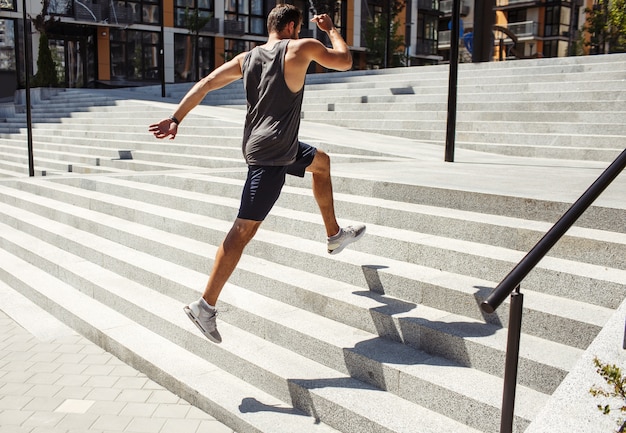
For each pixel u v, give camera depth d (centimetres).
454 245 416
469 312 358
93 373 435
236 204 612
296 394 349
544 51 5316
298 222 518
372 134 1123
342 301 394
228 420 353
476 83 1236
